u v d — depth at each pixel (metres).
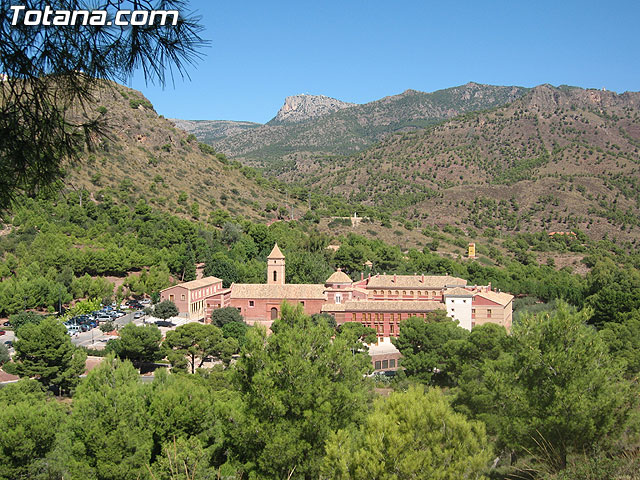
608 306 99.44
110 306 107.75
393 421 21.09
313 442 25.94
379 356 81.50
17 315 86.00
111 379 42.28
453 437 21.34
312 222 197.12
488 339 57.75
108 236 123.44
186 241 132.25
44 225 116.00
